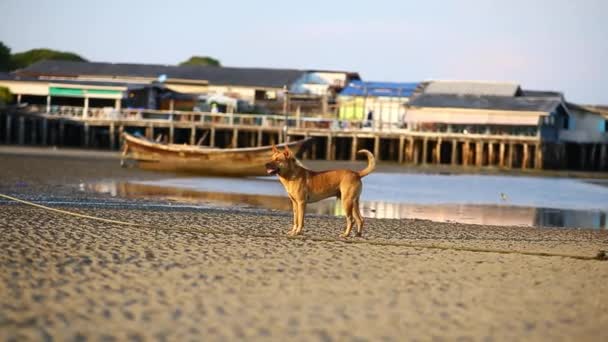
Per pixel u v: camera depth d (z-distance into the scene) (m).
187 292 9.24
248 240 13.61
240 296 9.14
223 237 13.89
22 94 64.00
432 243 14.92
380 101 67.81
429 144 64.81
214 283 9.77
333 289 9.69
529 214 26.31
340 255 12.29
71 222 14.88
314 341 7.48
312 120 61.12
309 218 19.56
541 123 61.25
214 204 23.83
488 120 62.03
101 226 14.59
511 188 39.47
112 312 8.23
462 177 46.94
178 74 71.75
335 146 61.91
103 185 28.88
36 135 61.31
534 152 63.44
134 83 66.19
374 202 27.98
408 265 11.62
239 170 36.88
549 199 33.69
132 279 9.80
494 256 13.05
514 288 10.20
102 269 10.34
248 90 69.00
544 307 9.18
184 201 24.27
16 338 7.16
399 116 67.50
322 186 14.39
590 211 28.67
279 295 9.27
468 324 8.29
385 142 65.81
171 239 13.31
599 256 13.27
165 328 7.72
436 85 70.00
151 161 38.53
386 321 8.29
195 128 59.81
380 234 16.27
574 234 19.36
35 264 10.41
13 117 58.84
